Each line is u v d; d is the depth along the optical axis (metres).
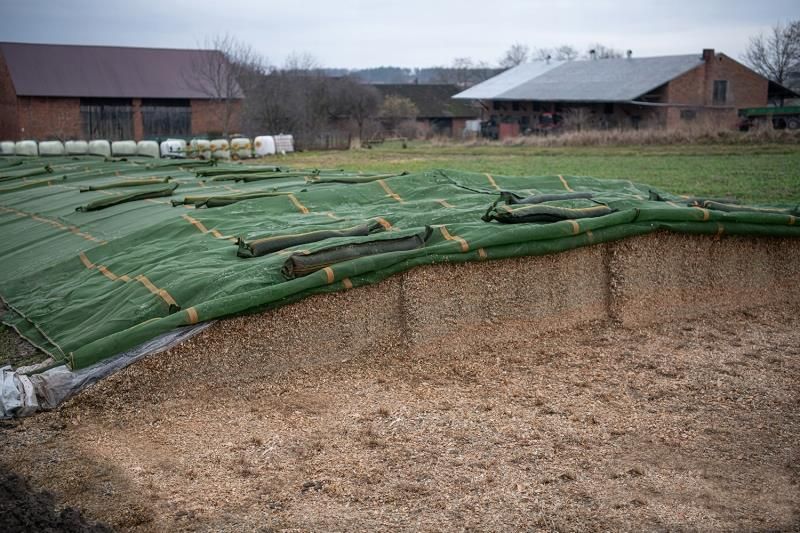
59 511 4.96
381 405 6.76
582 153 35.56
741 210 10.38
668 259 9.41
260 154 36.22
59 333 8.01
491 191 11.30
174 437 6.14
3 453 5.83
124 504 5.09
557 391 7.12
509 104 59.78
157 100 44.78
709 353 8.26
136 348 6.73
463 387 7.22
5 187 16.38
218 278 7.68
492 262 8.31
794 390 7.21
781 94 54.50
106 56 45.16
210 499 5.17
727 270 9.84
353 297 7.64
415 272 7.88
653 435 6.19
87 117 43.62
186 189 13.55
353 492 5.24
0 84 42.81
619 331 8.95
